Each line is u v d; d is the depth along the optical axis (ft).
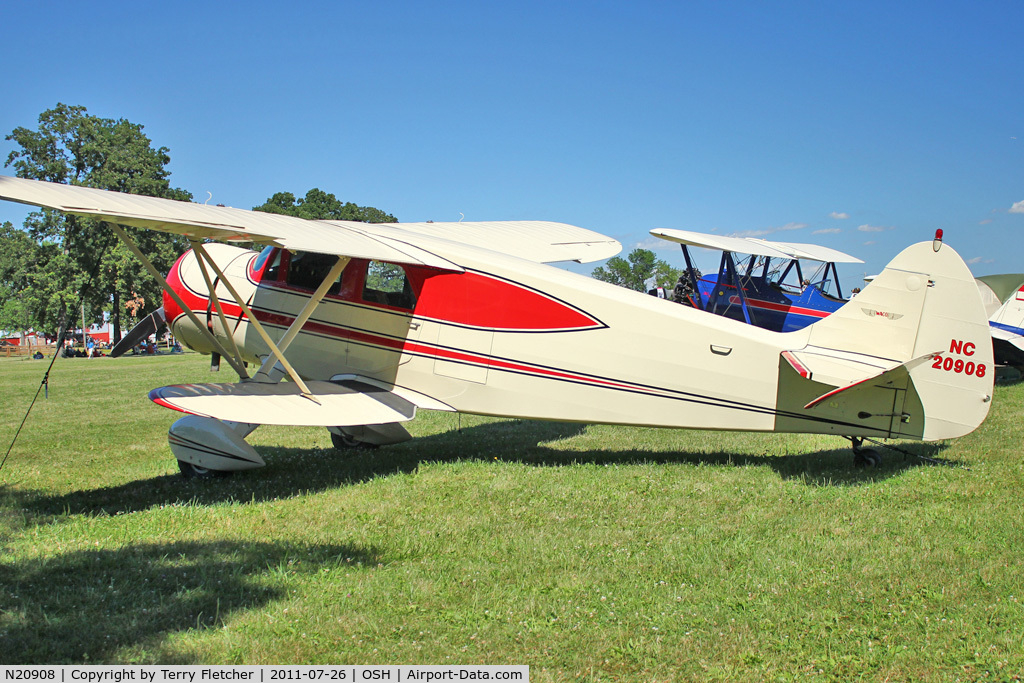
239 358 24.23
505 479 21.18
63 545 15.61
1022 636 11.01
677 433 29.25
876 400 21.17
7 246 189.67
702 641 11.17
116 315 159.33
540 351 23.31
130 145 163.43
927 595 12.54
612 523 16.90
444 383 24.21
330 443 29.32
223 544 15.47
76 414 39.93
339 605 12.41
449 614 12.10
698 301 46.52
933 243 20.71
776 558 14.37
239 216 20.86
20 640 11.07
